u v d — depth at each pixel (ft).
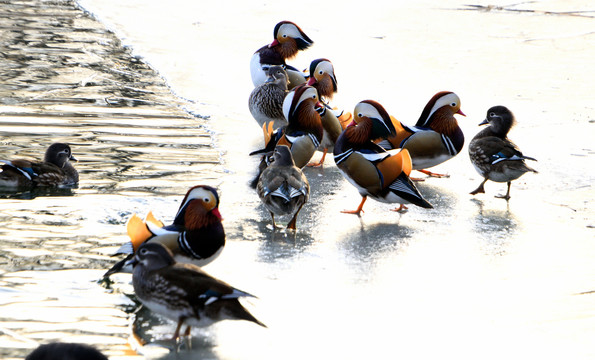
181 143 50.01
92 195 40.73
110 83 62.80
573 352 26.04
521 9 95.20
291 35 58.85
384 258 34.35
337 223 38.81
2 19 81.97
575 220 39.17
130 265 29.63
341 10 93.20
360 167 38.88
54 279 30.86
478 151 42.29
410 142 44.47
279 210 36.55
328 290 30.91
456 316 28.78
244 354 25.96
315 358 25.71
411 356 25.80
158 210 38.63
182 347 26.35
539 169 46.65
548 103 60.23
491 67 70.95
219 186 42.80
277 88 52.29
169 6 92.22
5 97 57.47
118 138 50.29
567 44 79.41
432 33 83.25
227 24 84.64
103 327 27.45
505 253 34.99
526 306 29.60
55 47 72.33
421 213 40.37
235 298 25.84
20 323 27.27
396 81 65.82
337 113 49.34
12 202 39.40
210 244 30.91
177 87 62.54
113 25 81.92
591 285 31.50
